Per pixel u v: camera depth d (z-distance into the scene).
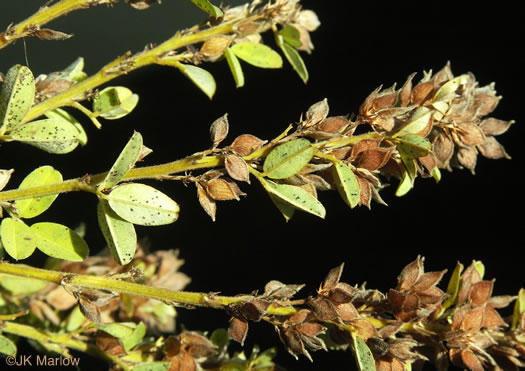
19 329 0.30
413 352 0.30
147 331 0.35
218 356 0.32
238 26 0.31
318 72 0.56
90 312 0.28
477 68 0.59
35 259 0.36
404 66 0.58
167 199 0.28
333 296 0.29
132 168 0.29
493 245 0.57
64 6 0.29
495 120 0.32
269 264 0.51
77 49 0.47
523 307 0.31
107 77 0.30
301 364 0.46
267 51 0.32
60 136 0.29
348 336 0.29
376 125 0.30
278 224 0.52
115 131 0.48
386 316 0.30
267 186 0.29
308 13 0.33
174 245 0.48
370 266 0.53
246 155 0.29
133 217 0.28
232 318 0.28
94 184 0.28
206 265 0.49
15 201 0.29
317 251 0.52
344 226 0.53
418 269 0.30
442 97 0.30
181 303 0.29
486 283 0.31
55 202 0.42
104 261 0.34
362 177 0.29
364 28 0.58
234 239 0.50
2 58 0.44
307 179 0.29
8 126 0.29
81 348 0.30
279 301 0.29
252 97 0.54
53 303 0.33
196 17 0.50
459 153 0.31
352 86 0.56
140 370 0.30
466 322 0.30
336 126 0.29
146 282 0.35
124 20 0.48
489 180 0.58
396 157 0.30
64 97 0.30
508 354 0.30
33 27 0.29
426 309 0.29
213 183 0.29
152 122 0.50
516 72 0.60
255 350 0.33
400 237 0.54
